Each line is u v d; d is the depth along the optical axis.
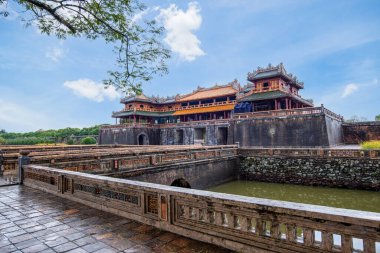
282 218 3.76
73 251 4.44
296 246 3.62
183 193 4.96
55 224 5.80
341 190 19.97
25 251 4.46
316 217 3.40
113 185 6.46
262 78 40.47
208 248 4.41
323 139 29.22
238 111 44.16
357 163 19.86
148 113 58.41
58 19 6.62
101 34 7.23
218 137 40.97
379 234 2.95
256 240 4.02
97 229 5.45
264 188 22.08
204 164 21.27
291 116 32.12
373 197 17.91
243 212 4.18
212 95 51.72
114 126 51.34
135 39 7.14
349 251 3.18
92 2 6.61
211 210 4.60
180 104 58.69
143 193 5.77
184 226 4.98
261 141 34.47
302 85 47.81
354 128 37.47
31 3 6.41
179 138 48.38
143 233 5.18
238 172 26.02
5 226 5.71
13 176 12.92
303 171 22.36
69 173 8.07
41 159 11.52
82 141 54.16
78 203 7.55
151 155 15.88
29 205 7.42
